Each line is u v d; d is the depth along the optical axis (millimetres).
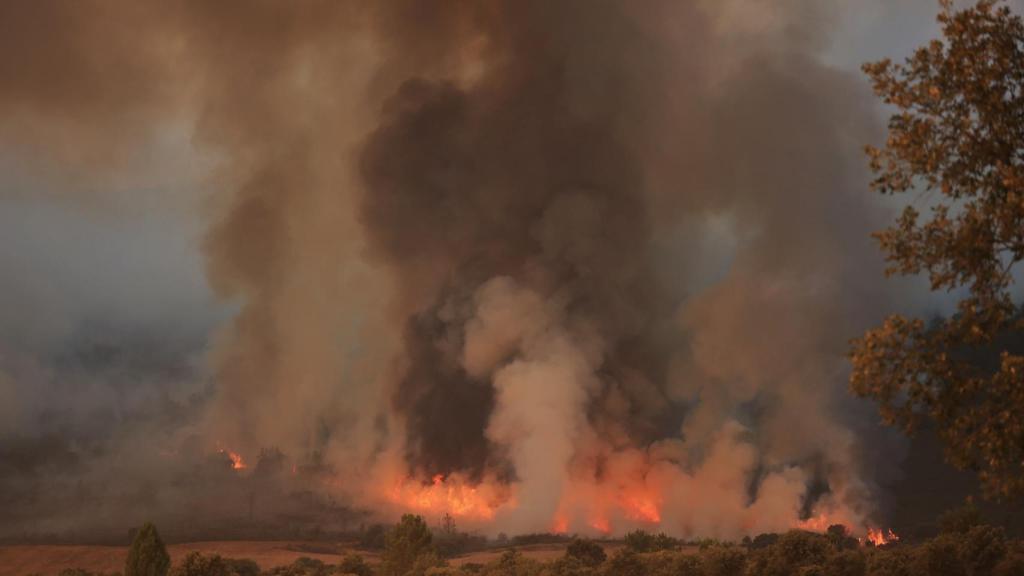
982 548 70125
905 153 24484
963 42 24531
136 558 70688
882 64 25438
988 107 23703
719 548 79938
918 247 24766
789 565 74062
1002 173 23141
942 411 23578
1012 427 22156
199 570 78875
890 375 24094
